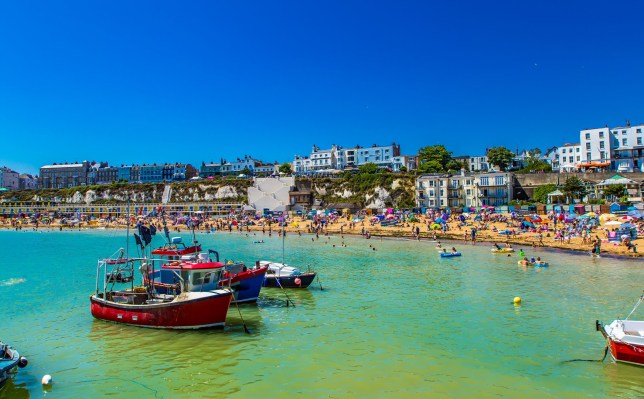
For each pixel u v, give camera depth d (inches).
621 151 4945.9
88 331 968.9
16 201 6771.7
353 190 5487.2
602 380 693.3
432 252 2319.1
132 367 770.8
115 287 1462.8
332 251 2460.6
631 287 1330.0
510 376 713.0
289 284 1401.3
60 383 713.6
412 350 834.2
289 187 5620.1
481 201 4505.4
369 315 1082.7
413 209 4411.9
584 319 1017.5
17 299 1295.5
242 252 2487.7
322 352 829.2
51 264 2062.0
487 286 1402.6
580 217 2883.9
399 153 7258.9
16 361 696.4
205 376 728.3
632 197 3565.5
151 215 5334.6
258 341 894.4
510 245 2455.7
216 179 6387.8
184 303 930.7
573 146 5403.5
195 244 1552.7
